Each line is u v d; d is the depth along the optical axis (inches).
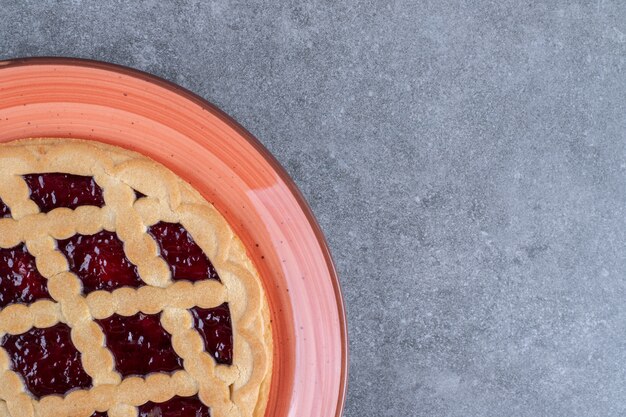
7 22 25.4
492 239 26.6
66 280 23.4
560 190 26.7
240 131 24.4
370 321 26.4
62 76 24.0
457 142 26.5
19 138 24.0
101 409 23.3
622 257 26.8
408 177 26.4
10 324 23.2
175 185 23.9
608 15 26.7
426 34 26.4
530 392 26.7
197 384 23.5
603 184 26.8
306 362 24.6
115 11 25.6
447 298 26.5
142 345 23.5
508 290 26.7
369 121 26.3
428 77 26.4
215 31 25.9
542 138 26.7
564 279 26.7
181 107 24.3
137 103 24.2
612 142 26.8
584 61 26.7
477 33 26.5
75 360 23.4
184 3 25.8
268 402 24.4
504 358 26.7
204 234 23.8
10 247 23.4
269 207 24.5
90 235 23.6
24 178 23.6
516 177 26.6
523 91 26.6
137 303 23.5
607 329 26.8
